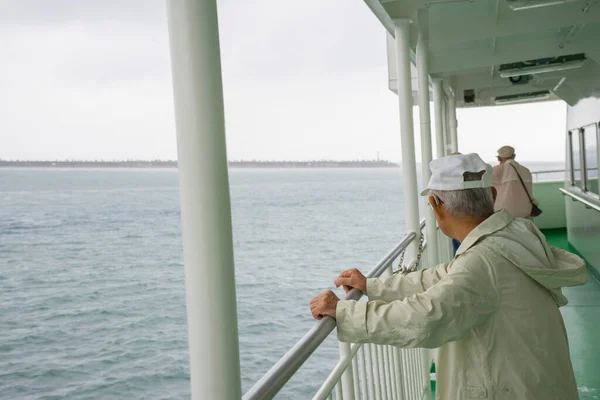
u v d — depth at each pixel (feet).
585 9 17.74
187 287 4.06
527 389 4.63
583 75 25.50
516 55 22.94
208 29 3.96
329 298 4.98
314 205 271.08
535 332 4.67
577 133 28.27
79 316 101.65
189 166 3.98
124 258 155.74
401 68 14.96
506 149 23.43
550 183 38.91
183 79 3.95
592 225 24.30
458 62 23.62
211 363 4.01
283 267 135.13
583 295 21.38
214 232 3.99
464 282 4.58
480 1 16.66
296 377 48.65
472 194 5.11
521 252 4.82
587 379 13.47
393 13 15.05
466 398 4.79
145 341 86.89
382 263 7.89
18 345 87.15
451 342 4.90
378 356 7.45
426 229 17.11
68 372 76.13
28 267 144.77
